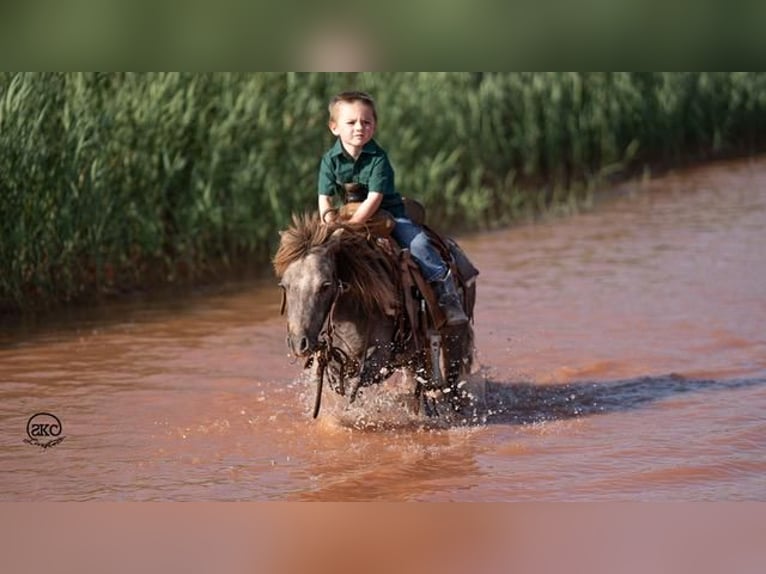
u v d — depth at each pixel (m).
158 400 11.25
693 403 11.09
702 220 20.72
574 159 24.50
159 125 16.47
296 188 18.20
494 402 11.17
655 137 26.47
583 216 21.42
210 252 17.28
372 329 9.51
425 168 20.69
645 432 10.23
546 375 12.10
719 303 15.03
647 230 20.00
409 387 10.59
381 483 8.97
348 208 9.74
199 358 12.82
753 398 11.21
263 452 9.77
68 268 15.34
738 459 9.47
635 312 14.66
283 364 12.55
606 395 11.41
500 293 15.83
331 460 9.55
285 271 9.09
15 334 13.84
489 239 19.61
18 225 14.62
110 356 12.90
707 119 27.97
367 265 9.35
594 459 9.52
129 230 16.06
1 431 10.35
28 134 14.69
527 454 9.66
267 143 17.94
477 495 8.67
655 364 12.45
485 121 22.72
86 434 10.27
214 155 17.09
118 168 16.12
